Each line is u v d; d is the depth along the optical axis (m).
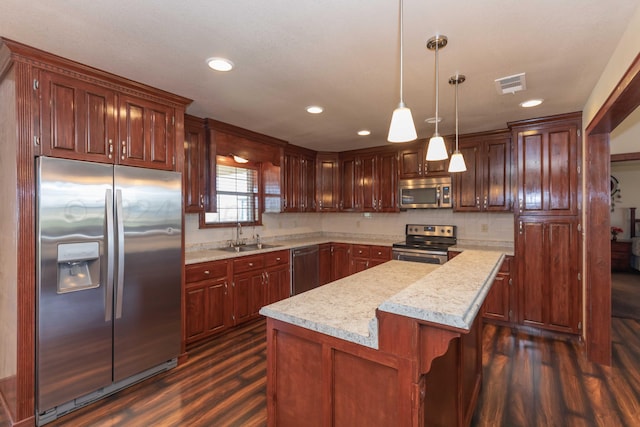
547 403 2.19
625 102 1.92
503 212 3.96
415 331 1.15
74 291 2.06
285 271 4.13
